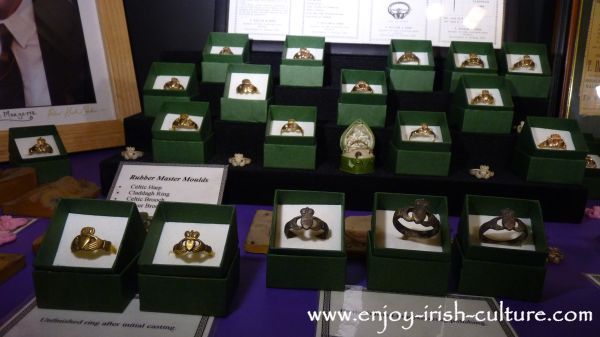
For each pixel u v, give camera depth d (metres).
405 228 0.29
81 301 0.27
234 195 0.43
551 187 0.40
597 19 0.50
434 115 0.43
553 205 0.41
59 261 0.27
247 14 0.54
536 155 0.40
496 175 0.43
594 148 0.46
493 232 0.30
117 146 0.58
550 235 0.39
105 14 0.55
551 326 0.27
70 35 0.54
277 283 0.30
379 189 0.41
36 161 0.44
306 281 0.30
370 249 0.30
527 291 0.29
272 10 0.54
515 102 0.47
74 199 0.29
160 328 0.26
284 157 0.42
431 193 0.41
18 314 0.27
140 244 0.30
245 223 0.39
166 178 0.40
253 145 0.46
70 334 0.25
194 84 0.48
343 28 0.54
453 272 0.32
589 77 0.51
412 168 0.42
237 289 0.30
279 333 0.26
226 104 0.45
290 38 0.50
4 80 0.51
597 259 0.35
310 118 0.43
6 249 0.35
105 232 0.29
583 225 0.41
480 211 0.31
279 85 0.48
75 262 0.27
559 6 0.52
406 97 0.47
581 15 0.50
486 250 0.29
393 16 0.53
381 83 0.46
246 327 0.26
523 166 0.42
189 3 0.58
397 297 0.29
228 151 0.46
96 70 0.56
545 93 0.47
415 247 0.30
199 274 0.26
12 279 0.31
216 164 0.41
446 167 0.41
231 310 0.28
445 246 0.29
